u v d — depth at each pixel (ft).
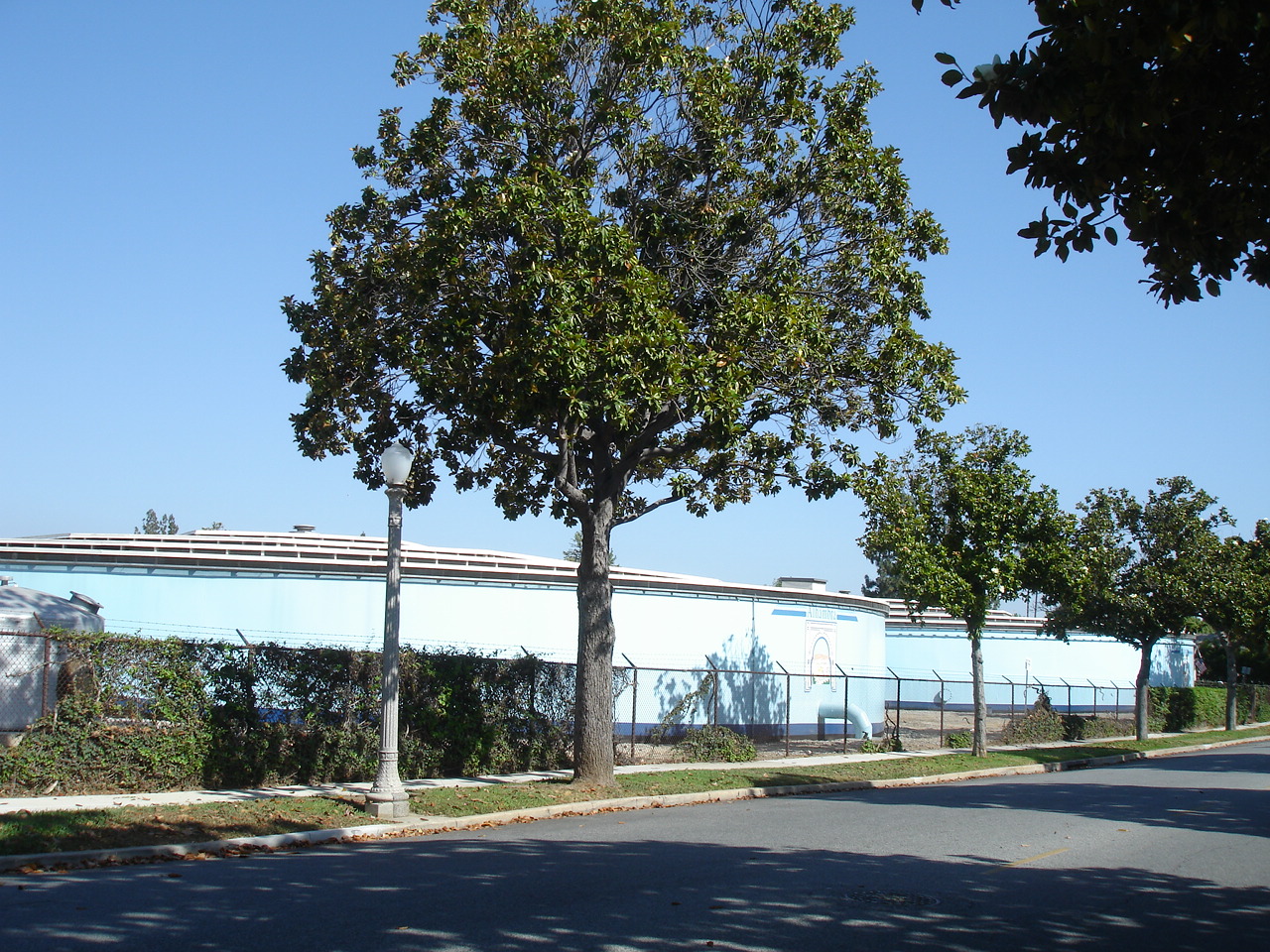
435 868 35.35
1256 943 28.78
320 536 97.55
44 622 56.90
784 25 56.95
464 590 87.92
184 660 51.21
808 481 61.26
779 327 53.36
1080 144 25.20
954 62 24.27
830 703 105.29
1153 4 22.00
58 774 46.93
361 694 58.34
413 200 56.70
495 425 56.34
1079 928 29.58
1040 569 92.43
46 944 23.80
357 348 56.03
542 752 67.62
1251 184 25.62
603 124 55.16
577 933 26.20
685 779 66.08
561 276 48.57
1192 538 120.67
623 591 92.32
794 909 30.19
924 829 48.55
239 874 33.63
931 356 59.57
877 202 58.39
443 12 55.93
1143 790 69.62
